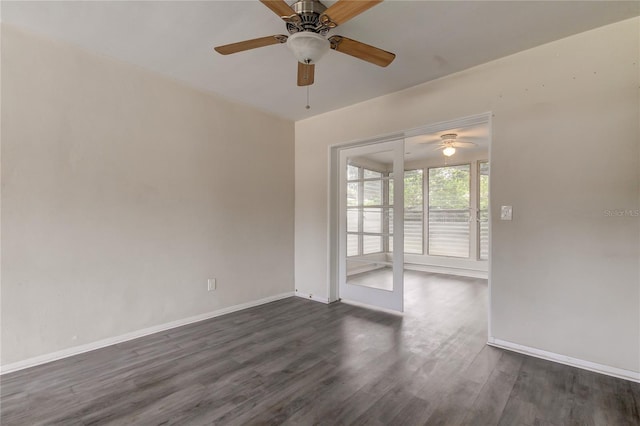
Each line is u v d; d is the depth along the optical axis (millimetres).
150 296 2934
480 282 5262
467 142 4750
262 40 1925
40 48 2344
